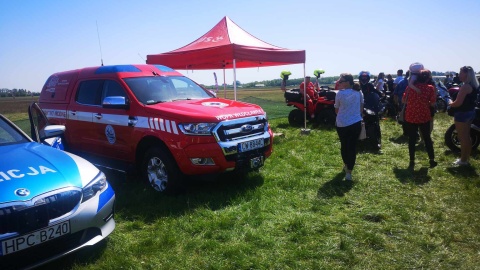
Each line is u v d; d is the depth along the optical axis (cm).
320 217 407
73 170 326
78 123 596
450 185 504
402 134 888
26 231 270
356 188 502
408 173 566
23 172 297
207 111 468
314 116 1059
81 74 620
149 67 593
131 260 323
